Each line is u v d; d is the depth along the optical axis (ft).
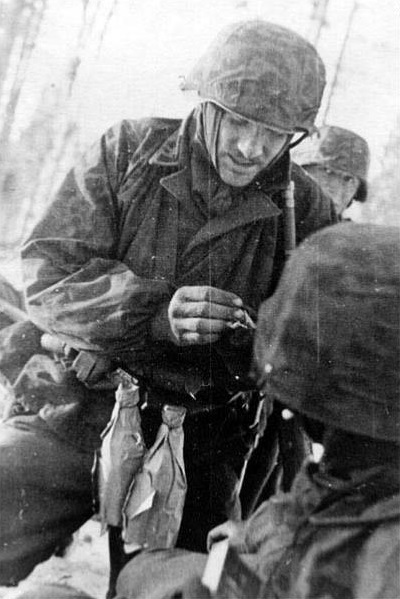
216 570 8.61
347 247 8.53
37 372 9.93
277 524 8.54
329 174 9.92
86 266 9.89
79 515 9.85
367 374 8.35
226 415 9.84
